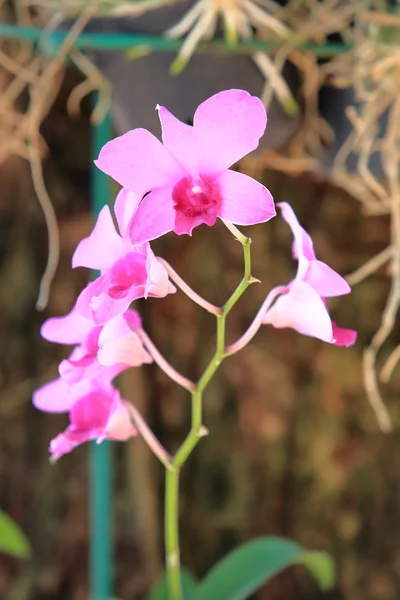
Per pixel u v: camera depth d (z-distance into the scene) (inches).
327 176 29.0
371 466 32.9
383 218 32.4
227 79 25.2
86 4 25.2
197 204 16.8
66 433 19.3
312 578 33.1
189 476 32.8
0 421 32.3
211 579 23.6
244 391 32.5
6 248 32.2
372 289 32.7
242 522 32.7
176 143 16.7
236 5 24.6
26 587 32.6
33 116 26.6
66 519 32.9
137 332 19.1
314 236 32.3
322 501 33.0
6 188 32.0
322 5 25.7
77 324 19.1
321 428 32.8
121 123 26.4
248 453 32.7
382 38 25.7
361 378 32.8
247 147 16.7
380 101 25.6
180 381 19.5
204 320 32.3
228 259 32.1
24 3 26.5
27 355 32.4
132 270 17.8
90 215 32.5
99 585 26.4
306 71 26.1
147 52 24.9
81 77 31.2
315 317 18.3
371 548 33.1
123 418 19.5
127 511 32.6
